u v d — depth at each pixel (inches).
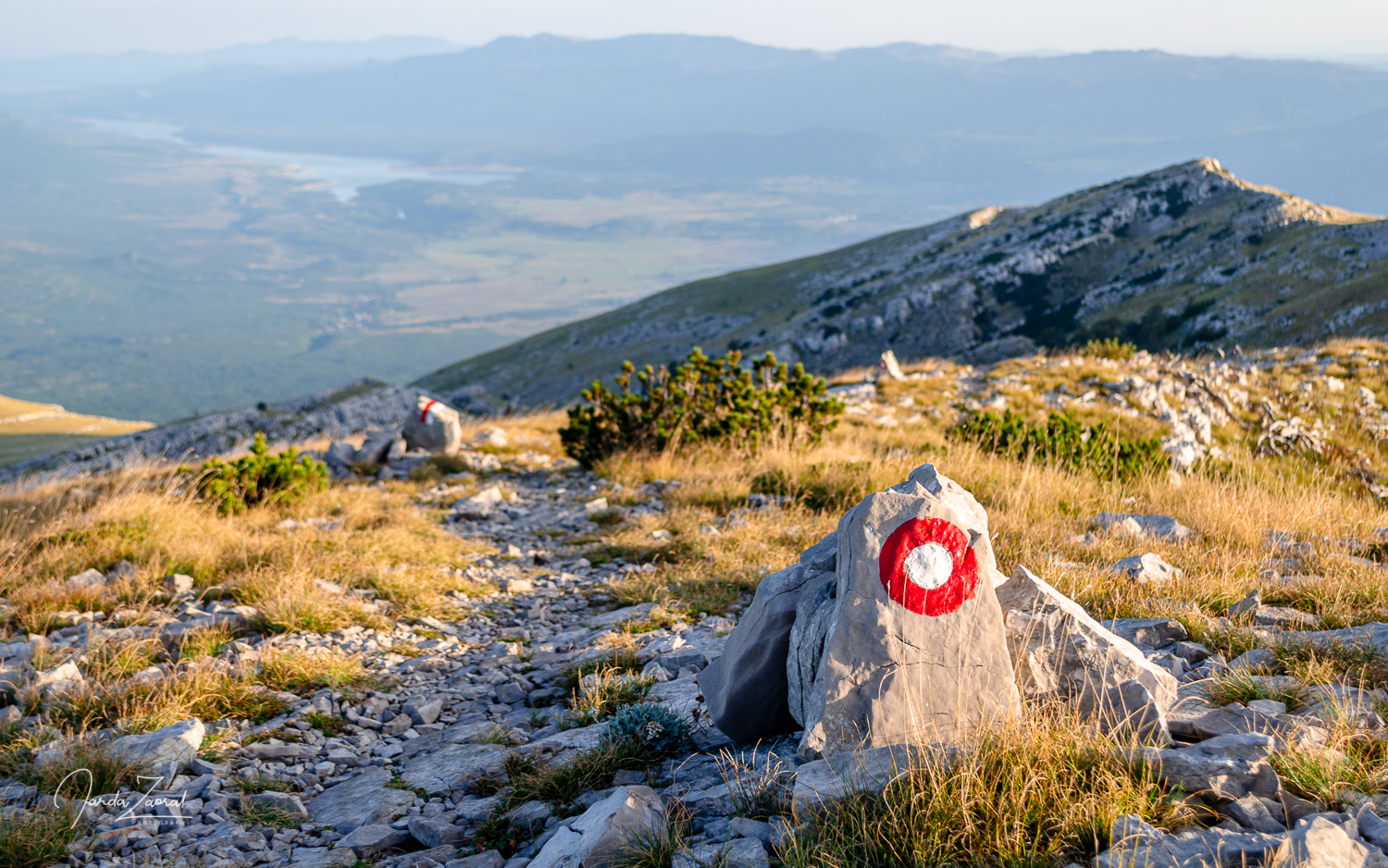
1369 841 110.3
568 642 294.2
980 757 131.9
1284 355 1019.3
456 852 152.9
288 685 247.3
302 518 517.3
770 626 182.7
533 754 188.1
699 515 466.9
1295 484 545.3
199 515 488.1
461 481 652.7
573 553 430.6
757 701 181.8
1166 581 267.3
